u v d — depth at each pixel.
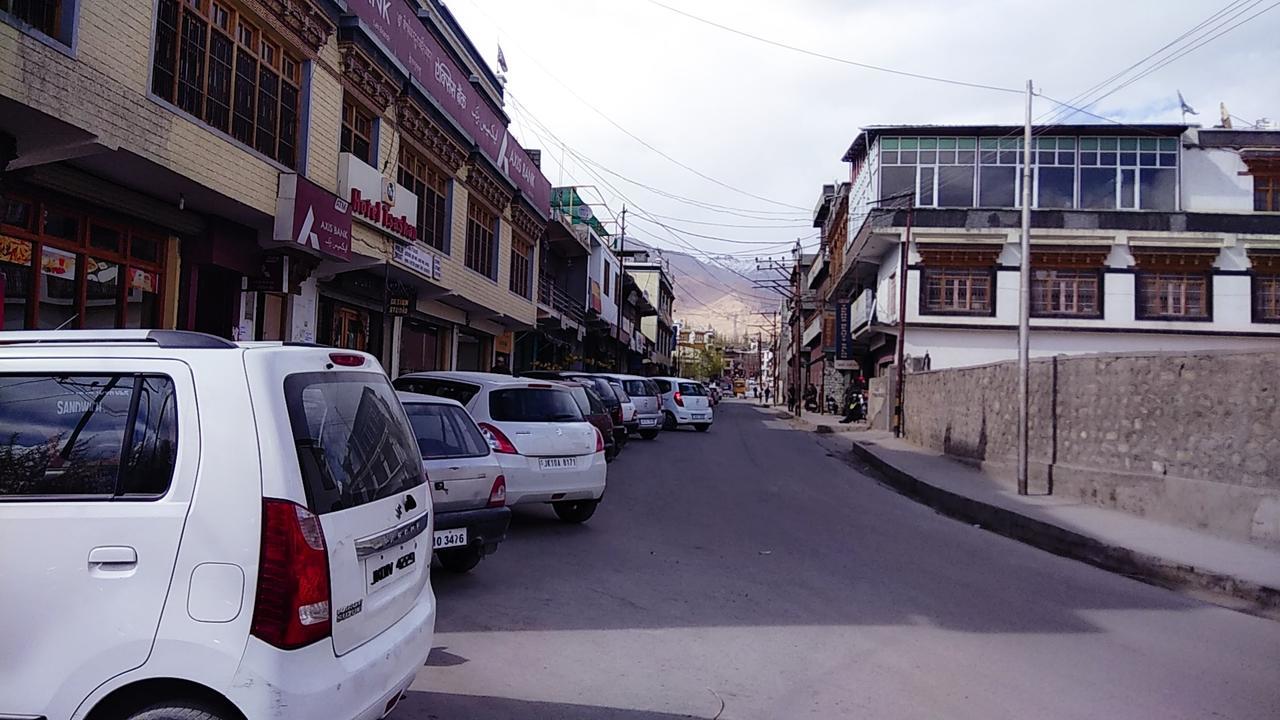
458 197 20.25
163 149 9.54
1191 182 32.47
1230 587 7.81
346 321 16.97
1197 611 7.36
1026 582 8.27
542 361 35.09
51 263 9.48
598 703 4.81
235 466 3.17
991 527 11.90
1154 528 10.36
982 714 4.78
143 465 3.24
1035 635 6.39
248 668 3.02
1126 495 11.58
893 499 14.54
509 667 5.35
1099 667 5.67
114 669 3.05
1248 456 9.82
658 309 72.94
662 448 21.38
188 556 3.11
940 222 32.25
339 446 3.62
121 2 8.83
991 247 31.77
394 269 16.47
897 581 8.03
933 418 22.19
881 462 19.12
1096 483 12.29
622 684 5.12
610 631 6.17
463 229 20.59
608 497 12.71
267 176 11.77
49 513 3.18
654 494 13.23
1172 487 10.76
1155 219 31.78
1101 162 32.53
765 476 16.50
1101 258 31.69
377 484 3.82
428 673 5.19
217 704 3.08
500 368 27.92
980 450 17.73
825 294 51.69
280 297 14.04
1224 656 6.02
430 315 20.98
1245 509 9.58
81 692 3.05
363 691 3.36
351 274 16.17
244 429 3.21
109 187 10.04
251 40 11.80
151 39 9.36
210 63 10.82
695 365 122.56
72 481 3.26
